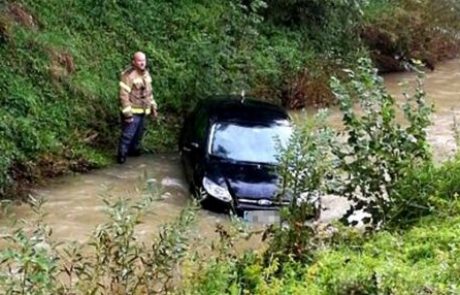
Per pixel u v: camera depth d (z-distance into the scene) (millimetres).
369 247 7086
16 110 13984
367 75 8383
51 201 12203
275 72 20016
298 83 20359
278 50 21000
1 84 14109
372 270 6055
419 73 9766
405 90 12484
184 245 5844
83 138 14781
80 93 15406
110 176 13773
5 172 12406
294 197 7160
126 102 14602
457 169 8414
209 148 12484
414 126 8133
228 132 12758
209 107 13773
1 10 15312
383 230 7750
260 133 12789
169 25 19188
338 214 10320
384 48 26453
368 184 7980
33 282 5230
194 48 18344
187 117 15352
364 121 8062
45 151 13828
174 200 12242
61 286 5570
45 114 14469
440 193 8133
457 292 5484
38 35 15719
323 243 7332
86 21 17500
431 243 6969
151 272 5750
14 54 14812
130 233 5879
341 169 7910
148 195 7207
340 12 23797
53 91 14961
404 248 6988
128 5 18781
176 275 6062
